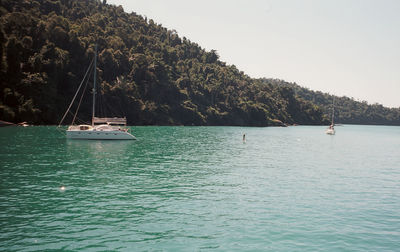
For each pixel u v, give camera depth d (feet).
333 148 217.15
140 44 613.93
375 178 102.37
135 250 43.57
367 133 520.42
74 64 412.36
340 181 95.25
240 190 79.05
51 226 51.21
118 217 56.39
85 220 54.34
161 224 53.52
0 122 290.56
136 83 504.02
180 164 117.60
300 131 493.36
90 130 196.03
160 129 376.07
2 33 341.82
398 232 52.37
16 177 85.51
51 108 347.56
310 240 48.42
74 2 645.92
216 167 113.39
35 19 424.87
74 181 83.30
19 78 338.34
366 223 56.49
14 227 50.29
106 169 102.12
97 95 413.18
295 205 66.90
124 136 203.51
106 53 470.39
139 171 100.68
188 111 536.83
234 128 505.25
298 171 110.83
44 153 132.46
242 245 46.09
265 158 143.84
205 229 51.88
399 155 182.29
